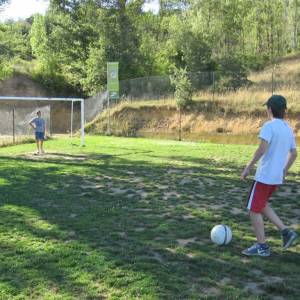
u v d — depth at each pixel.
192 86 35.16
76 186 10.44
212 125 32.56
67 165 14.26
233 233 6.50
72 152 18.91
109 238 6.23
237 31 49.81
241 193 9.67
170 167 13.91
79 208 8.14
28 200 8.85
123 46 40.34
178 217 7.50
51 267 5.04
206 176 12.04
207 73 36.38
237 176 12.10
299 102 31.75
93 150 19.86
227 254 5.52
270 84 35.78
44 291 4.40
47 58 44.28
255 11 51.88
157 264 5.15
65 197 9.17
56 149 20.44
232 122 32.22
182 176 12.02
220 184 10.79
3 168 13.47
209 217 7.46
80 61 43.38
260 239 5.47
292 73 39.94
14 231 6.56
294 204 8.58
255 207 5.36
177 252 5.59
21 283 4.59
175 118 33.88
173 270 4.95
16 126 33.28
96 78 39.78
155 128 33.69
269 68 43.88
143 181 11.17
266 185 5.28
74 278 4.71
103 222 7.12
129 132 33.28
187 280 4.66
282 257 5.43
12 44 40.69
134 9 43.50
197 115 33.56
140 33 44.97
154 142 25.09
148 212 7.85
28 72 43.84
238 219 7.38
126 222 7.12
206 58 41.84
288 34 54.22
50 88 43.56
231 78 35.69
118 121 34.62
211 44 46.00
